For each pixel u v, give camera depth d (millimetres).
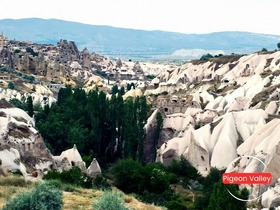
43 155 69312
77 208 37844
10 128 68500
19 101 140125
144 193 67812
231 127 94125
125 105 101875
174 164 88812
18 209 31391
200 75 176125
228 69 167750
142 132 97562
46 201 32094
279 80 118562
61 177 57844
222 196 47000
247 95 120562
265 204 57875
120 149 102750
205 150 89875
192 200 69188
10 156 59344
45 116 117812
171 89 168875
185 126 106000
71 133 99500
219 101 122250
